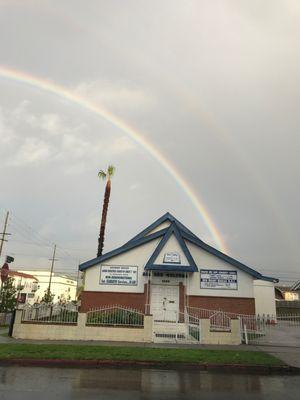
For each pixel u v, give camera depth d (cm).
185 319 2039
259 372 1195
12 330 1747
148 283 2327
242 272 2348
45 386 927
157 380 1040
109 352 1360
